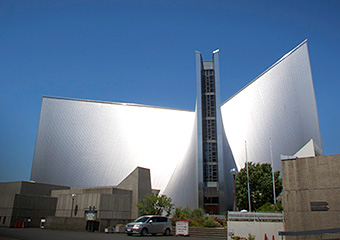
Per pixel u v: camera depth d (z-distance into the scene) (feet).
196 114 129.90
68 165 159.74
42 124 172.65
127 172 149.18
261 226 50.34
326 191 42.80
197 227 74.59
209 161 128.16
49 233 64.90
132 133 163.84
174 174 135.44
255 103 151.64
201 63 143.23
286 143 131.13
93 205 81.41
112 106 174.70
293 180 45.73
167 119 169.68
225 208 116.57
